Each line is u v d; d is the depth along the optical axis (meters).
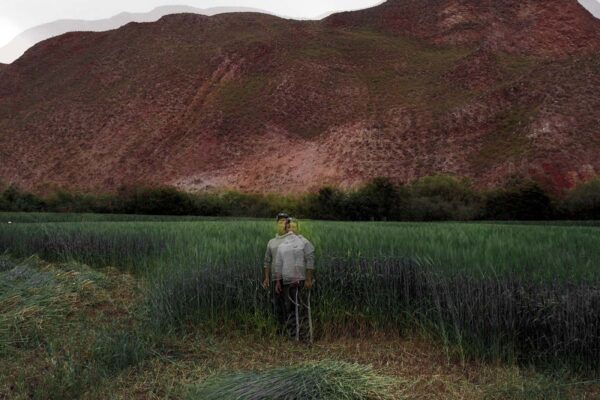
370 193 45.66
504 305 7.18
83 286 10.29
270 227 14.56
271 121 90.12
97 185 90.38
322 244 9.60
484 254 8.02
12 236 15.88
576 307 6.80
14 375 6.27
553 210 43.34
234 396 5.49
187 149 89.75
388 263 8.48
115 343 7.03
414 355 7.32
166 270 9.70
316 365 5.91
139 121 101.50
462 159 67.44
